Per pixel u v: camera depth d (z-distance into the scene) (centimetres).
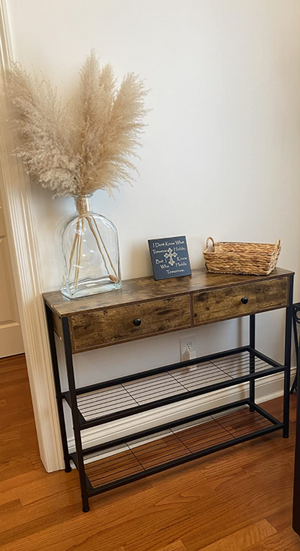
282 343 243
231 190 209
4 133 155
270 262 181
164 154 190
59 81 164
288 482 179
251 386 227
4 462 204
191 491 177
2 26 149
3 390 275
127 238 190
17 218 164
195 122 193
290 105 214
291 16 204
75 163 156
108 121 158
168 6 177
